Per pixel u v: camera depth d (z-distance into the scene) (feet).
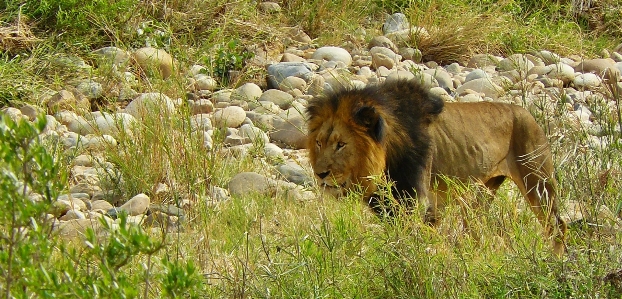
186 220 36.83
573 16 76.13
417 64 63.72
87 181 43.04
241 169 44.60
